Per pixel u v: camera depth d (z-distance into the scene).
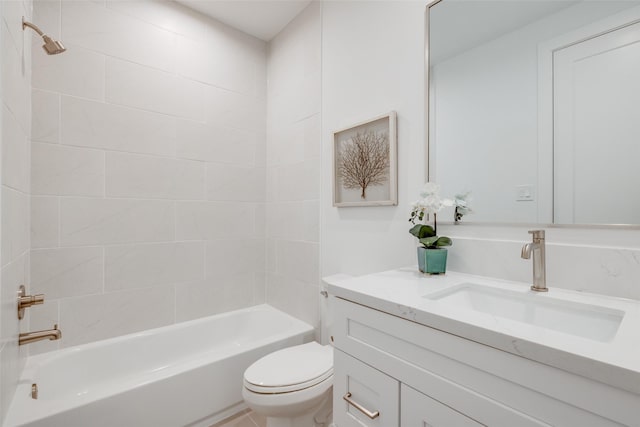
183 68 2.07
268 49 2.47
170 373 1.47
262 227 2.44
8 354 1.07
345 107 1.79
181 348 1.97
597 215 0.93
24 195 1.35
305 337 1.95
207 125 2.17
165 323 1.98
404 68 1.47
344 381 1.00
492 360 0.64
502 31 1.14
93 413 1.24
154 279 1.94
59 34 1.63
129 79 1.86
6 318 1.00
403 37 1.48
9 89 1.00
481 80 1.19
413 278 1.15
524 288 1.01
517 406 0.61
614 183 0.90
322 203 1.96
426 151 1.37
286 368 1.40
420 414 0.77
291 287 2.20
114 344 1.75
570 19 0.98
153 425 1.40
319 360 1.48
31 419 1.12
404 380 0.81
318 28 1.99
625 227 0.89
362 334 0.95
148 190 1.92
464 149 1.24
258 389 1.27
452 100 1.28
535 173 1.06
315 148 2.01
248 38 2.38
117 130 1.81
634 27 0.87
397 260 1.50
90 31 1.72
